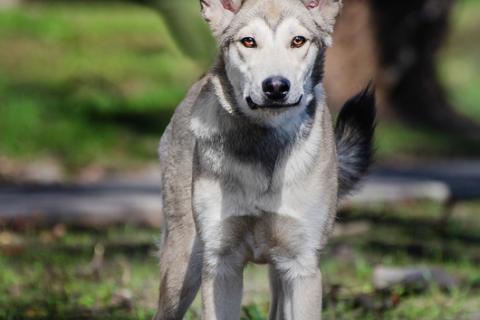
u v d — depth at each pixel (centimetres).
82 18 3406
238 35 775
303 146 785
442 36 2792
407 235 1480
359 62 2514
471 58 4497
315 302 801
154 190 1816
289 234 794
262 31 770
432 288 1095
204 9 814
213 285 812
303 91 768
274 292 872
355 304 1041
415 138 2548
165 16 3359
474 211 1753
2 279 1136
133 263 1236
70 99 2525
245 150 782
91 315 1006
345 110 904
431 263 1265
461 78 4131
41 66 2816
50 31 3130
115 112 2502
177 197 861
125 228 1485
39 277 1148
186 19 3294
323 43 801
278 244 801
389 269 1142
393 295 1052
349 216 1614
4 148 2102
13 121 2241
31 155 2089
